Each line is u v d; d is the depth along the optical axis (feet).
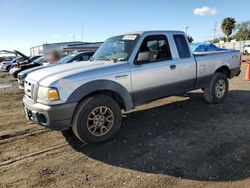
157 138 15.17
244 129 16.05
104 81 14.42
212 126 16.79
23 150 14.34
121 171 11.66
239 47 164.45
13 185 10.84
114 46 17.60
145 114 20.03
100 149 14.06
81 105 13.73
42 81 13.75
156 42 17.33
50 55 46.37
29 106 14.06
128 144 14.53
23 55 49.44
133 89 15.84
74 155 13.50
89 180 11.02
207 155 12.74
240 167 11.48
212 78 21.26
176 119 18.51
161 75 17.13
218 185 10.24
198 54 20.51
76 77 13.70
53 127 13.34
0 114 22.45
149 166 11.96
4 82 52.39
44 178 11.31
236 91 28.04
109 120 14.73
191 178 10.80
